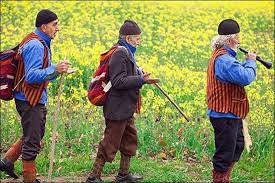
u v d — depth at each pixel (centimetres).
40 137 1269
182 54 2611
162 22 3228
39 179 1387
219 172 1256
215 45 1238
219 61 1208
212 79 1230
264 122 1706
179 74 2025
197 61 2527
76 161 1520
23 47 1221
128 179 1365
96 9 3462
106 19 3128
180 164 1536
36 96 1232
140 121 1684
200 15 3556
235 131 1238
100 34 2872
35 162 1398
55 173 1423
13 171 1364
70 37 2672
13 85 1257
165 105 1830
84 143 1642
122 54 1255
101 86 1283
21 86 1241
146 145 1612
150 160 1557
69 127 1698
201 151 1598
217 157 1258
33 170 1272
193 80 1997
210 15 3556
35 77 1195
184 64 2462
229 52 1229
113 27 2903
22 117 1255
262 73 2303
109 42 2648
